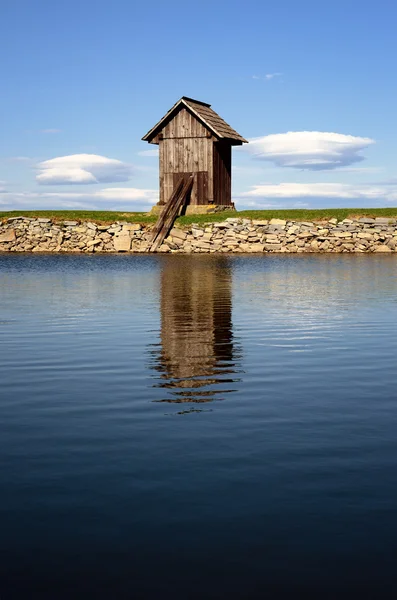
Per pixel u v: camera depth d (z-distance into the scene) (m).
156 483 4.96
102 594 3.54
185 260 39.94
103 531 4.20
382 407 7.23
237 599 3.49
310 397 7.68
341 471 5.20
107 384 8.41
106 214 55.62
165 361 9.90
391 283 23.94
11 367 9.55
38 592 3.56
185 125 52.31
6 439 6.10
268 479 5.03
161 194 53.72
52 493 4.79
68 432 6.31
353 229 48.19
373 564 3.80
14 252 51.53
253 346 11.20
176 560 3.85
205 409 7.12
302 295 19.67
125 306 17.00
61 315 15.28
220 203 54.00
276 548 3.97
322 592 3.55
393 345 11.28
